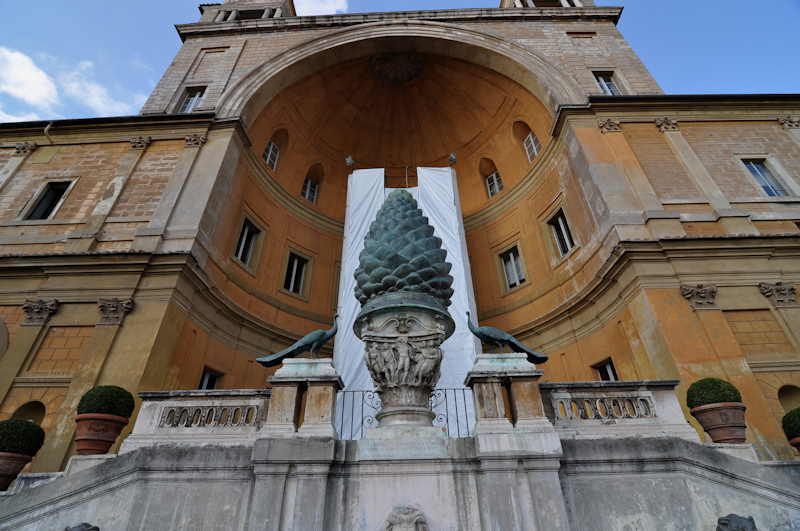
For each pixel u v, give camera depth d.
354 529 4.49
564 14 20.27
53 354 10.13
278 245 16.98
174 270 11.23
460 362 12.00
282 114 18.16
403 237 6.19
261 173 16.84
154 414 5.75
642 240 11.45
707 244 11.42
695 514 4.86
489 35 18.53
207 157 14.16
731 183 13.42
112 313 10.52
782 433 8.77
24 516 4.77
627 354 11.59
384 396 5.47
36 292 11.09
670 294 10.84
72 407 9.18
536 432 4.94
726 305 10.69
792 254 11.41
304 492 4.60
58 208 13.17
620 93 16.91
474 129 20.05
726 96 15.38
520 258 17.17
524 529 4.37
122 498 4.91
